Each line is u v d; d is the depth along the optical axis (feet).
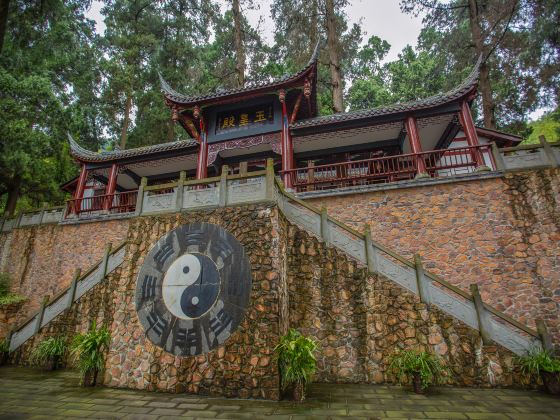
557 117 70.74
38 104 51.49
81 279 31.37
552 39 46.06
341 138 44.11
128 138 80.07
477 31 53.31
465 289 28.60
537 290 26.96
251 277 21.91
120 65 72.13
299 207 27.91
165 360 21.62
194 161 52.19
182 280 23.17
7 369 28.19
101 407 17.57
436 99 36.91
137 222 26.43
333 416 15.79
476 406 17.12
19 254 48.14
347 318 24.26
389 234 32.14
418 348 22.27
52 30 54.08
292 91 42.47
